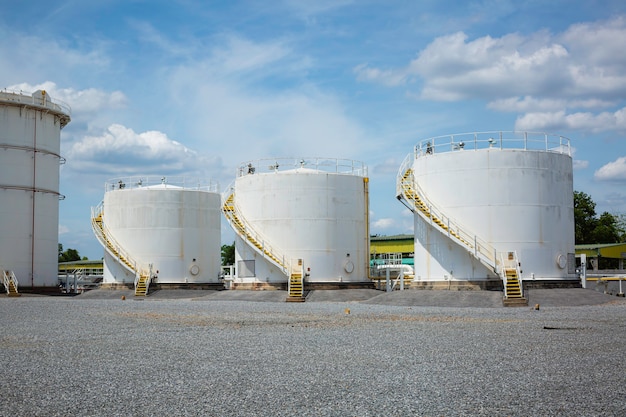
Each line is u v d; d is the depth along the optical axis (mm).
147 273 72062
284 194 62656
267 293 60188
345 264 62938
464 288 52812
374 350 23578
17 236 74125
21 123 75188
